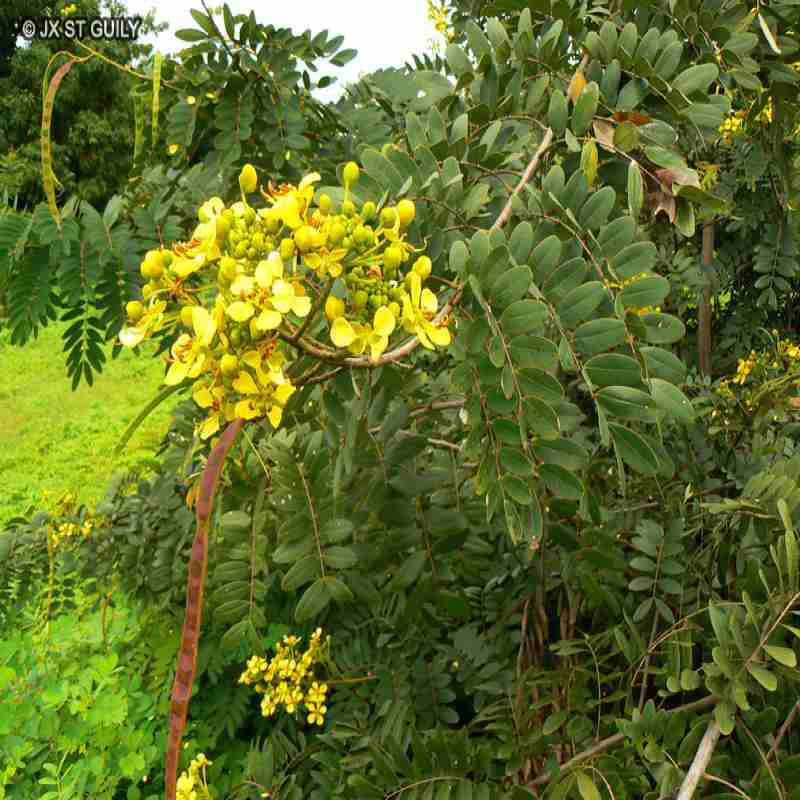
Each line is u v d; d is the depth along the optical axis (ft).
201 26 6.34
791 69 5.49
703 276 9.66
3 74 64.49
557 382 3.30
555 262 3.63
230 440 2.73
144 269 3.10
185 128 6.63
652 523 5.81
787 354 9.55
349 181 3.30
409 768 5.36
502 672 6.55
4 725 8.80
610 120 4.14
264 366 2.93
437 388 6.98
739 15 5.18
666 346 10.66
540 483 5.04
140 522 8.27
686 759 4.33
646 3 4.90
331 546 5.26
